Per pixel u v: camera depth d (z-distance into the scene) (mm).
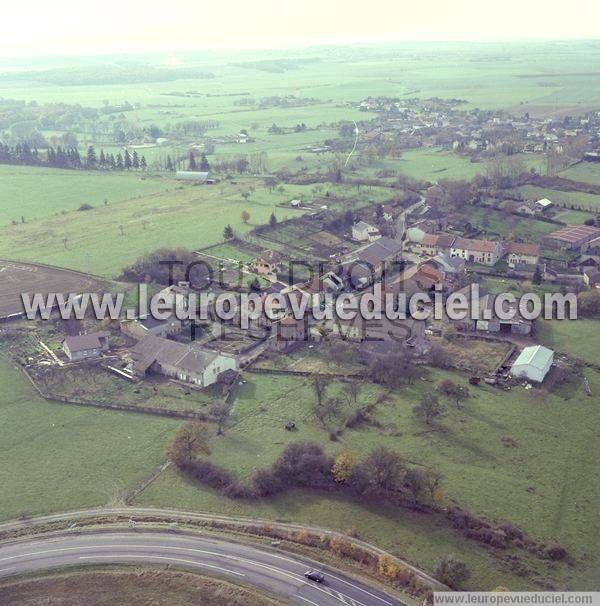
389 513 114062
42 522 112938
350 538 108125
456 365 166500
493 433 137750
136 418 145250
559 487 120938
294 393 154500
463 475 123938
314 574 100000
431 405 140875
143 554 105062
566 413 145250
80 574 101125
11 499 118875
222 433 138500
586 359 169500
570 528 110500
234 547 106500
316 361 169750
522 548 106125
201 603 95938
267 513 114688
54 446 135000
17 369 165750
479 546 106438
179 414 145500
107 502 117938
